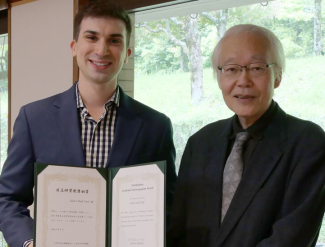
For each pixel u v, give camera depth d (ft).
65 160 5.95
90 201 5.32
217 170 5.36
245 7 8.04
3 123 11.65
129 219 5.24
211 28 8.41
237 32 5.24
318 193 4.73
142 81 9.22
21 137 6.18
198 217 5.34
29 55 9.87
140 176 5.25
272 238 4.62
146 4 8.25
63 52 9.15
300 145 4.95
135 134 6.21
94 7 5.90
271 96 5.21
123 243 5.24
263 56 5.08
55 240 5.13
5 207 5.91
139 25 9.29
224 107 8.15
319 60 7.23
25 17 9.95
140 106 6.55
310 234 4.67
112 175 5.44
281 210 4.85
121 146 6.07
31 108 6.35
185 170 5.75
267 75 5.11
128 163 6.05
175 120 8.74
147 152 6.23
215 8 8.28
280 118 5.29
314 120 7.22
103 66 5.84
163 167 5.13
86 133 6.14
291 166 4.92
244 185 5.03
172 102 8.81
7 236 5.71
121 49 5.98
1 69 11.62
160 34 9.02
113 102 6.25
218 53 5.38
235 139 5.49
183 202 5.63
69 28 9.02
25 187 6.10
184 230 5.55
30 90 9.87
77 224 5.23
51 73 9.40
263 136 5.22
